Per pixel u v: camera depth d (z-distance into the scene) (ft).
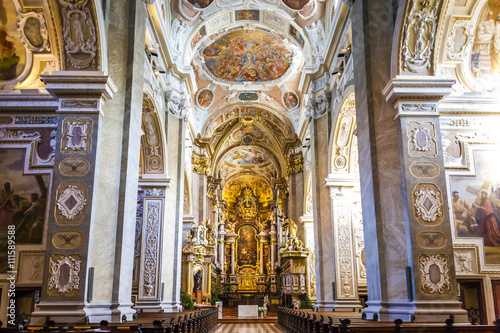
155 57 42.34
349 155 46.29
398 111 27.04
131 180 29.37
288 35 57.82
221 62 72.59
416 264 24.61
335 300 43.34
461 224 30.94
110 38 29.78
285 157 88.28
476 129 32.53
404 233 26.14
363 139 29.43
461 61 31.99
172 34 50.80
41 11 29.30
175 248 48.49
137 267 49.44
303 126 71.46
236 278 120.16
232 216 126.52
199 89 76.69
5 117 33.19
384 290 25.81
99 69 27.43
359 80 30.73
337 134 45.47
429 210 25.49
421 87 27.02
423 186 25.95
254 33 65.72
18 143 32.71
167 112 49.19
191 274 71.15
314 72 50.08
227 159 111.86
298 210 77.46
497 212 31.22
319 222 46.60
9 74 33.09
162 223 46.57
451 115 32.65
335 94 46.09
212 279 93.81
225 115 84.07
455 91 32.65
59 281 24.53
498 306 29.68
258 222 125.90
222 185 117.80
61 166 26.16
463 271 30.19
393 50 27.68
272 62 72.74
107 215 27.27
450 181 31.63
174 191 49.73
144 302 44.70
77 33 26.94
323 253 45.57
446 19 29.94
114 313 25.95
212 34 58.70
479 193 31.53
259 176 122.52
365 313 27.22
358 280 48.52
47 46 31.50
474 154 32.14
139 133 31.24
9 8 29.35
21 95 32.58
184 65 52.70
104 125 28.32
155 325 20.54
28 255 30.94
